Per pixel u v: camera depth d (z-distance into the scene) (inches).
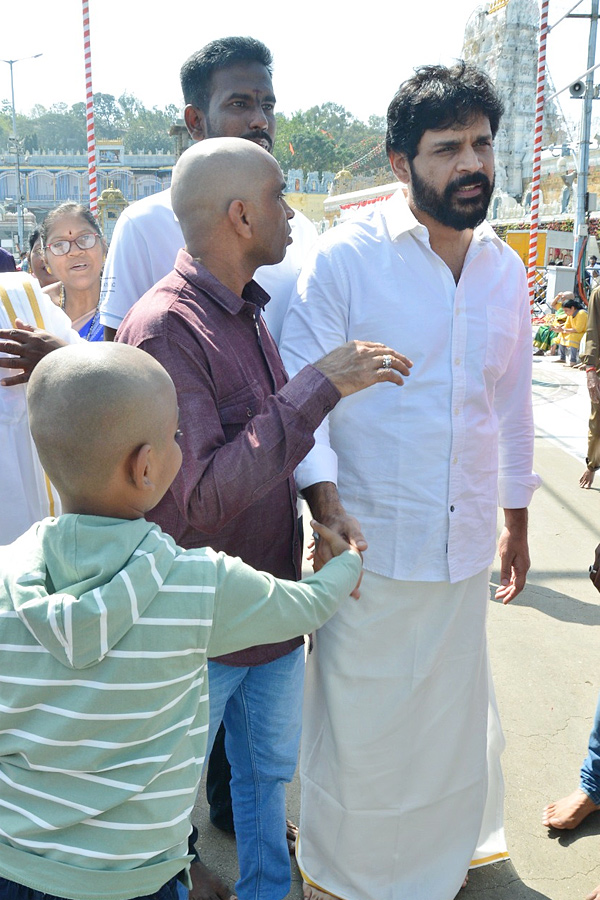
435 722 86.7
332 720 85.4
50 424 50.9
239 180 68.1
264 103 101.7
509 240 848.3
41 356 80.7
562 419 347.6
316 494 76.2
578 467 270.5
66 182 2819.9
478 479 84.7
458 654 87.1
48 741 49.6
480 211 80.0
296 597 57.3
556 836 102.7
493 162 80.5
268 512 75.9
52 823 50.1
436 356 82.0
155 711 51.3
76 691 49.7
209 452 65.1
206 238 69.7
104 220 924.0
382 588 83.4
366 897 88.6
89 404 50.1
